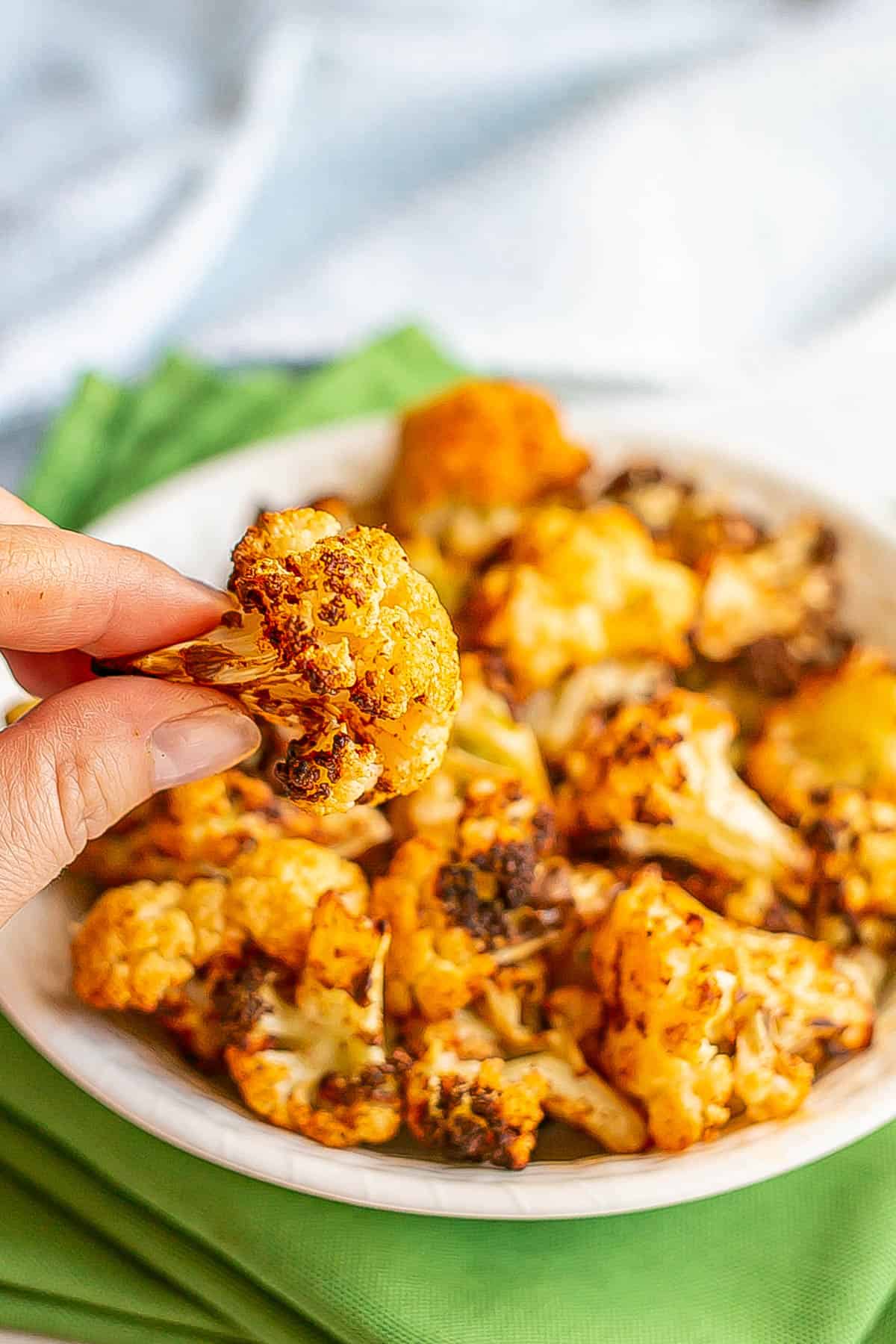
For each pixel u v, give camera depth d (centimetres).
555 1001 28
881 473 42
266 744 30
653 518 34
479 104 51
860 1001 28
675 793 29
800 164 47
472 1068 27
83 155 50
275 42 50
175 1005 28
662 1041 27
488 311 45
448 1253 27
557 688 32
